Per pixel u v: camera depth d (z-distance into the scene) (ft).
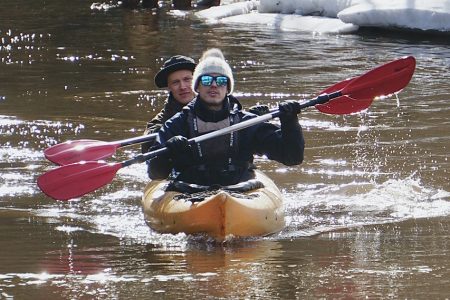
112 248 62.64
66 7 221.87
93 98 119.44
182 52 156.04
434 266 57.77
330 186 79.66
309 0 190.08
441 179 81.20
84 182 69.10
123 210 72.84
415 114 108.06
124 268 57.93
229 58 148.77
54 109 112.47
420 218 70.08
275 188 71.05
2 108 112.98
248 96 118.83
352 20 174.50
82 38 172.96
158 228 66.74
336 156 89.81
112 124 105.09
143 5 220.64
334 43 163.53
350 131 100.22
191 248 62.54
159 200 68.39
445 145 93.30
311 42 164.76
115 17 203.41
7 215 71.36
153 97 120.16
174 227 65.36
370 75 77.36
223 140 69.92
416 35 170.71
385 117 106.73
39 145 94.94
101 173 69.21
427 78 130.21
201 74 69.67
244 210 64.49
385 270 57.11
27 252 61.67
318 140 96.48
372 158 88.84
